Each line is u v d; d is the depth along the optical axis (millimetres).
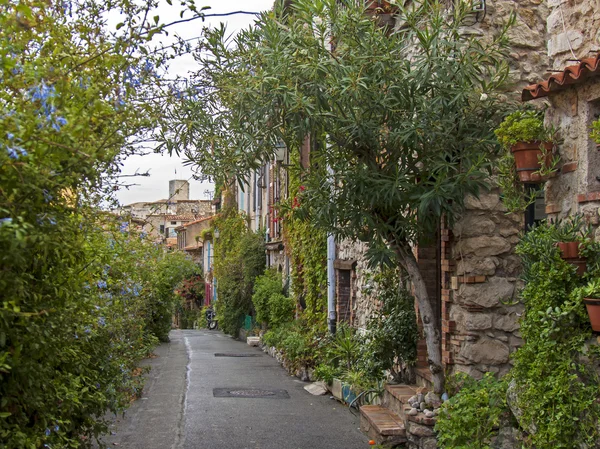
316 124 7359
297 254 19562
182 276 24469
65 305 4836
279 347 18172
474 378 7965
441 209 7555
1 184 3811
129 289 9281
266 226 27047
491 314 8109
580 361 5223
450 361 8414
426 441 7730
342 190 7586
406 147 7398
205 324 44656
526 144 5992
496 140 7152
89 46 4945
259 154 7738
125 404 8008
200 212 61438
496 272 8141
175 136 7031
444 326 8477
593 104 5578
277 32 7383
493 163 7367
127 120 4797
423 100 7270
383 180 7168
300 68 7289
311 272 17281
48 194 3994
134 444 8820
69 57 4539
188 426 9945
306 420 10461
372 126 7227
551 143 5941
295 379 14930
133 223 9383
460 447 6613
